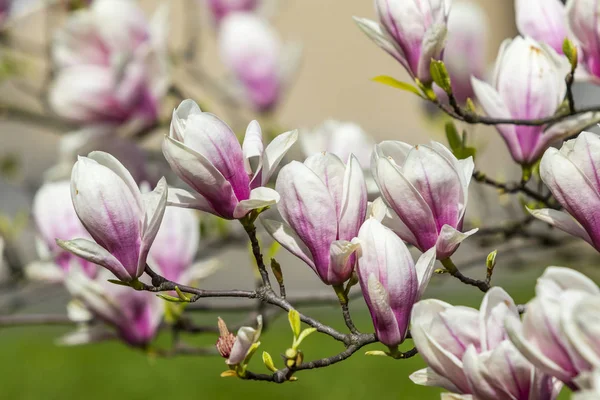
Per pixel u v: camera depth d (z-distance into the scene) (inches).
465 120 66.1
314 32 346.0
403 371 193.6
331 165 60.1
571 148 58.9
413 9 65.1
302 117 345.4
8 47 107.4
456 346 56.7
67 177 91.1
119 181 60.3
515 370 55.8
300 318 61.2
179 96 93.4
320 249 60.1
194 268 75.4
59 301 245.1
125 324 75.6
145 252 60.7
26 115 102.8
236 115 108.5
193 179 59.8
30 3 102.0
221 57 108.7
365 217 60.4
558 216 60.0
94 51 90.0
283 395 189.3
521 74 66.4
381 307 58.8
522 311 61.7
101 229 60.2
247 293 61.7
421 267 59.4
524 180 67.9
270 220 61.3
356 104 337.1
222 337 60.7
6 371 216.5
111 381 206.1
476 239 86.9
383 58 340.5
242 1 110.6
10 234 95.7
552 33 67.9
